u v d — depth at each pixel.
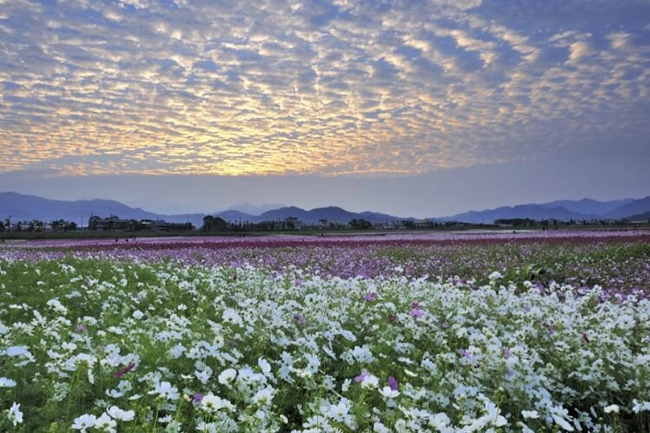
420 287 9.60
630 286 13.16
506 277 14.67
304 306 7.79
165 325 6.25
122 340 5.32
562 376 5.34
